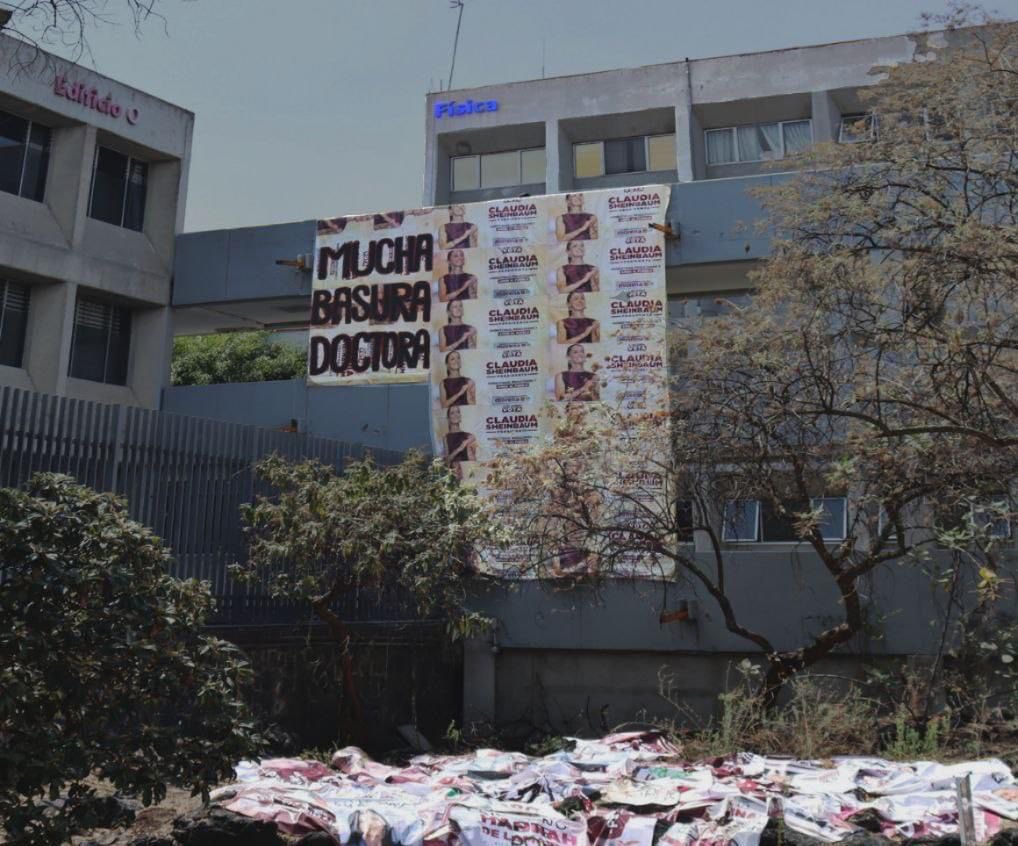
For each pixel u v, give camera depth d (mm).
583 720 15406
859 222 11914
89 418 11680
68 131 19828
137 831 7930
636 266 17359
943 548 12891
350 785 9336
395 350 18297
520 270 17844
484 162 30500
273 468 12891
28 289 19422
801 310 11633
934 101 11797
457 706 15961
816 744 11188
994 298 10891
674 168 28609
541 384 17391
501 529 12922
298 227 19609
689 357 12844
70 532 6434
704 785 8969
